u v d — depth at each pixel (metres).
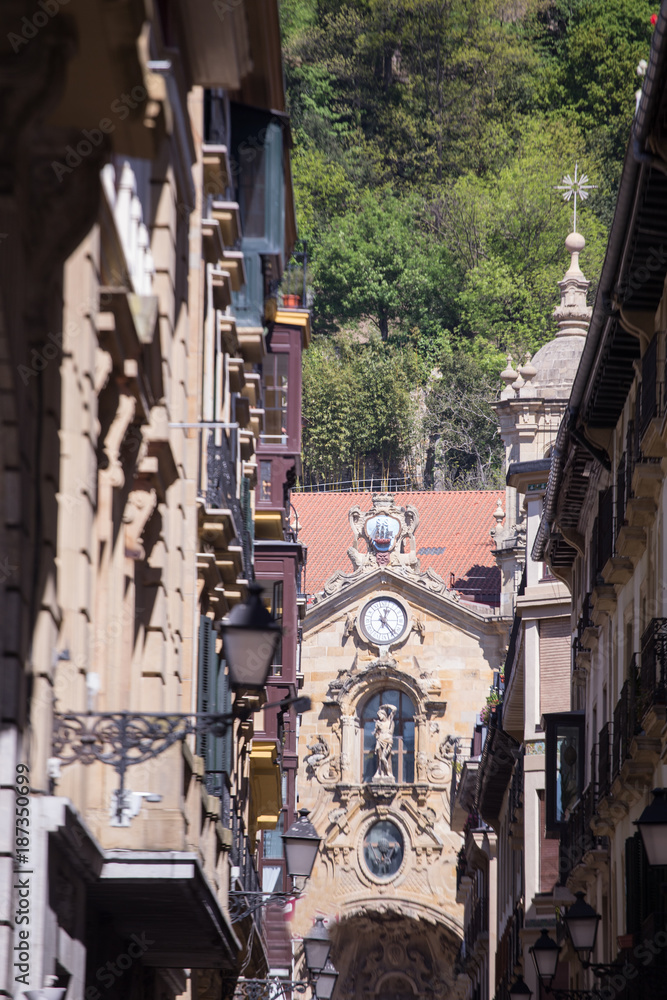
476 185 193.00
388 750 130.50
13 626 21.00
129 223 29.23
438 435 182.88
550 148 192.25
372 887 129.25
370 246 188.50
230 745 49.22
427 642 131.88
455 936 128.75
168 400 33.25
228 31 32.06
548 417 115.94
